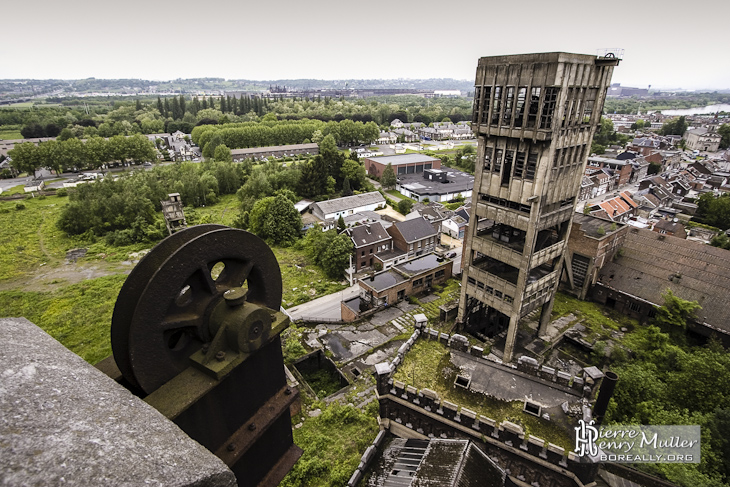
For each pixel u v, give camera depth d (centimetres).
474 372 2344
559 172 3025
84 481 294
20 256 6638
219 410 758
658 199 9412
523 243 3519
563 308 4350
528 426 1966
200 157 14962
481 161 3341
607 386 1900
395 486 1977
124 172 10456
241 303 771
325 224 7500
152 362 688
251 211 7875
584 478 1769
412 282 5081
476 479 1712
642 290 4188
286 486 2328
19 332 516
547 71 2650
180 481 332
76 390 415
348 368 3741
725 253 4350
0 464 288
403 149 16962
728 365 2809
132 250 6994
